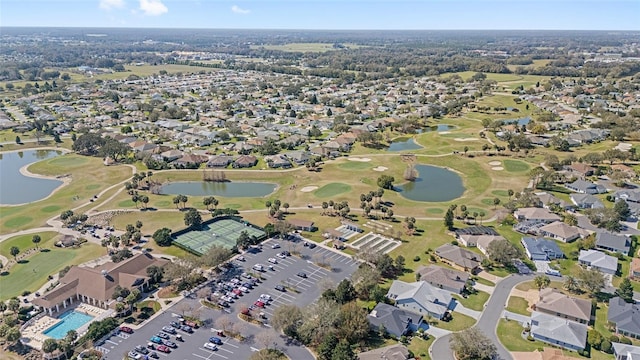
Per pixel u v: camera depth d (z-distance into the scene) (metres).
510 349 108.69
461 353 104.56
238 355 106.88
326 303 116.56
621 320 115.06
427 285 129.75
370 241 164.75
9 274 142.88
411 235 169.75
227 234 169.25
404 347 107.06
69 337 108.38
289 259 151.38
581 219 177.00
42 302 121.81
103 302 125.06
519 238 165.38
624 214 177.75
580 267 145.25
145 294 130.88
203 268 144.75
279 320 113.12
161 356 105.88
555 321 114.75
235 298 129.38
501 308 124.88
